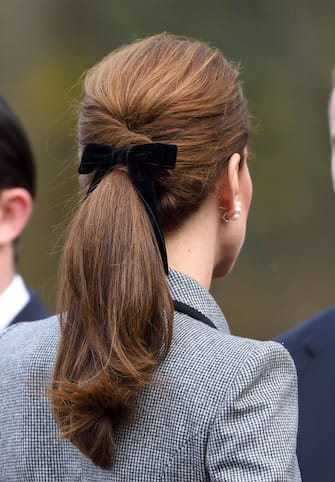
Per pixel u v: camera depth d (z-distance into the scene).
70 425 5.08
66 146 37.75
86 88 5.66
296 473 5.14
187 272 5.45
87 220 5.20
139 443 5.11
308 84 42.38
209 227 5.50
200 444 5.00
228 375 5.07
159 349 5.13
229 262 5.79
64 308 5.29
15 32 42.28
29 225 33.59
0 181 7.91
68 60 42.00
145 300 5.07
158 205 5.33
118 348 5.03
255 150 41.22
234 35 42.66
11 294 8.24
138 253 5.10
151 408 5.12
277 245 40.00
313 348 7.15
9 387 5.57
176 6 42.72
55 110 40.03
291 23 42.94
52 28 42.53
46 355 5.51
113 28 42.72
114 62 5.63
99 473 5.20
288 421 5.16
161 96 5.38
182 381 5.10
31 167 8.16
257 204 40.50
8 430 5.52
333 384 6.96
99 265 5.13
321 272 39.81
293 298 38.84
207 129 5.39
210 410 5.02
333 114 7.62
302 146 41.47
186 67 5.50
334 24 43.00
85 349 5.14
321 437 6.79
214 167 5.41
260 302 38.56
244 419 5.01
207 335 5.25
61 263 5.32
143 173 5.25
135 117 5.37
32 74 41.66
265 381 5.13
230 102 5.52
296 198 40.69
